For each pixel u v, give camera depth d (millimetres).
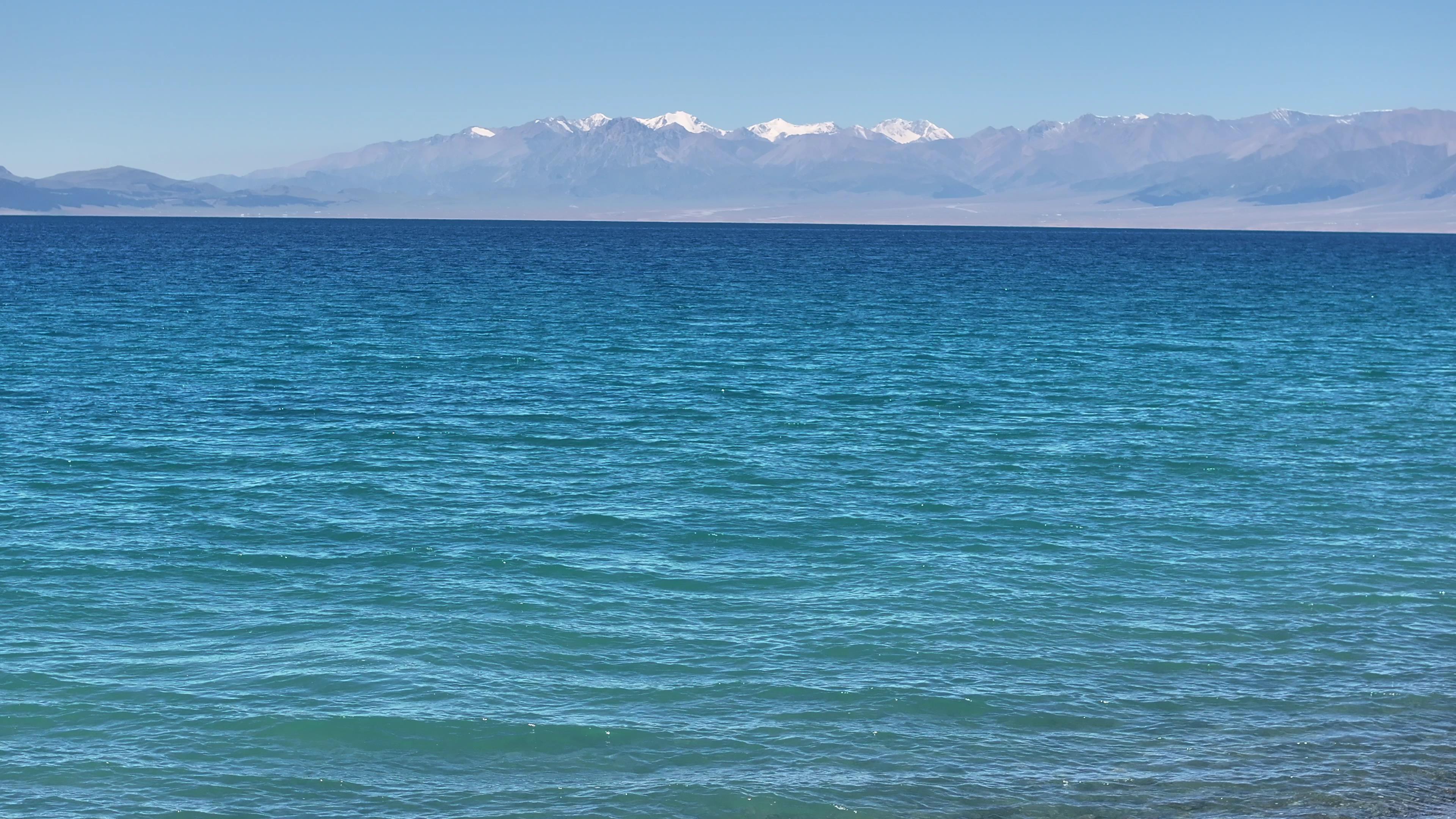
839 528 31797
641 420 46656
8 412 46562
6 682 21594
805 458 40094
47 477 36500
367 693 21344
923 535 31250
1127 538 31031
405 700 21125
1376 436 44625
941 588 27016
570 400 51250
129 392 51875
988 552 29750
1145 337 77625
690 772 18938
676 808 17938
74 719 20312
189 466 38344
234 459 39312
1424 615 25625
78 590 26406
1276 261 198000
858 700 21297
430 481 36688
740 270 155250
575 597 26312
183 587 26797
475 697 21281
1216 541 30891
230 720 20312
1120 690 21828
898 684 21938
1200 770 19031
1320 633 24562
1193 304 104562
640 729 20219
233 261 161875
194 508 33250
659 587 27031
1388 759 19391
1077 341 74500
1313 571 28453
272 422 45656
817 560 29047
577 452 40844
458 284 122000
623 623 24797
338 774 18797
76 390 52000
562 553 29453
